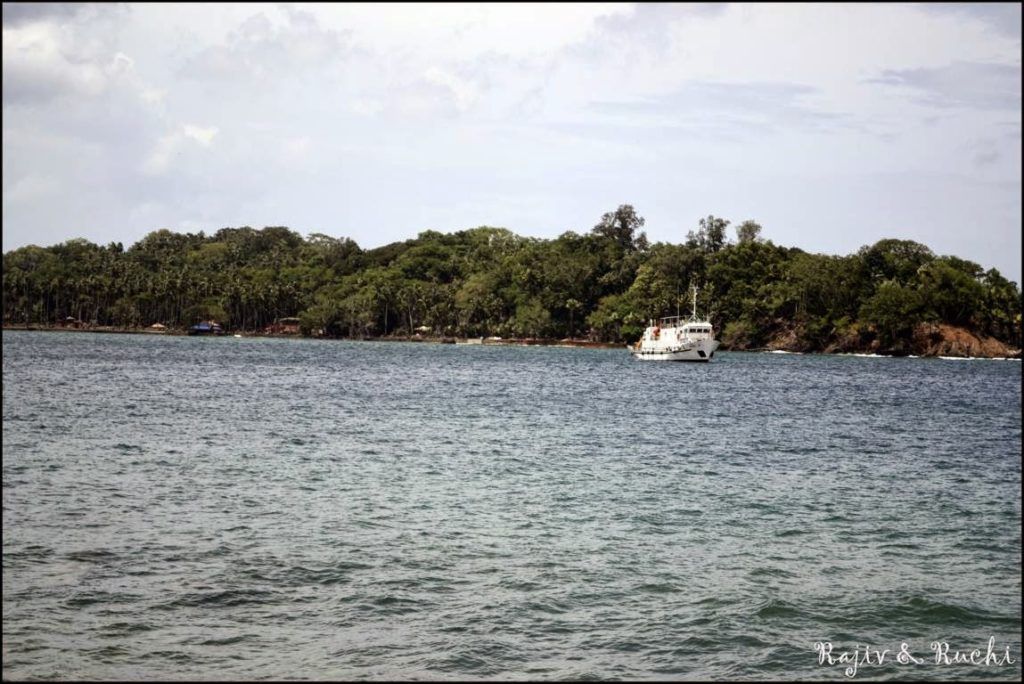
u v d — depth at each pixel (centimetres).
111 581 3053
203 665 2508
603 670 2556
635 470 5366
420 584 3119
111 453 5434
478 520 3981
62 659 2508
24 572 3112
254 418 7469
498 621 2838
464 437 6606
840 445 6800
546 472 5212
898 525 4109
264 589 3028
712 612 2958
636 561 3438
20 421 6775
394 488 4612
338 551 3438
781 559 3525
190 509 4025
